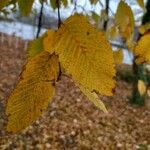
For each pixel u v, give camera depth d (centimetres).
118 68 1839
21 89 60
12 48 1989
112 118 1197
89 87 56
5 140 770
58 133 943
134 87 1395
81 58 57
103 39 58
